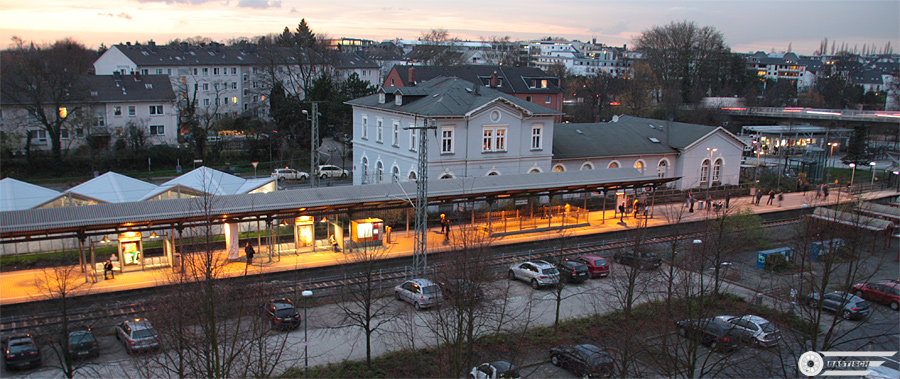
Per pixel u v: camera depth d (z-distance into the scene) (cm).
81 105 7250
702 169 6762
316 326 3005
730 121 11062
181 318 2303
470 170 5422
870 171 8525
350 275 3694
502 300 3284
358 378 2483
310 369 2552
